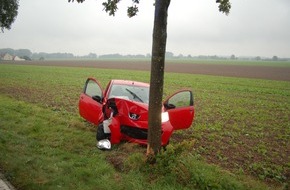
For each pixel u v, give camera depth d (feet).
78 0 22.82
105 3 24.16
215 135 35.37
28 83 89.76
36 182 18.03
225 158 26.63
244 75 194.29
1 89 69.15
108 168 21.12
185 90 29.40
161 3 19.79
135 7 23.88
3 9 81.46
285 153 30.66
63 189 17.65
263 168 24.98
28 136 27.35
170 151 20.89
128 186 18.75
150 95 21.25
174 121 28.37
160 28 20.21
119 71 189.98
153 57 20.76
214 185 19.20
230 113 52.65
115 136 25.82
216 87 105.91
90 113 30.66
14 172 19.15
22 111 39.45
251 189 20.20
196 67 296.71
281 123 46.70
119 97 29.35
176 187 18.93
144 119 27.32
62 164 21.09
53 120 34.83
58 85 86.69
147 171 20.62
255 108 61.62
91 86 31.89
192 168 20.67
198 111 53.26
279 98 82.17
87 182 18.95
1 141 24.86
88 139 27.96
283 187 21.99
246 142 33.94
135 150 25.61
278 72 235.61
